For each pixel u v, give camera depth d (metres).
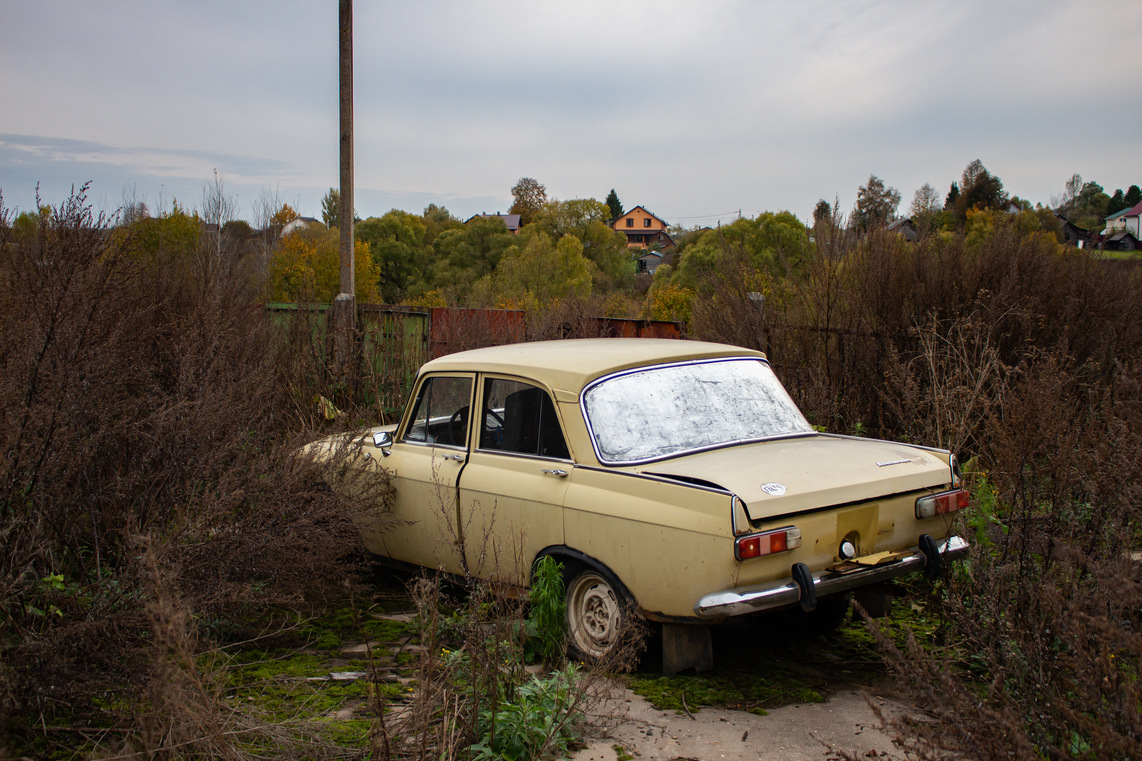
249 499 4.37
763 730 3.37
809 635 4.63
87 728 3.14
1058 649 3.23
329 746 3.03
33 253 4.07
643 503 3.78
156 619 3.13
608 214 88.19
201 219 19.25
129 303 4.92
